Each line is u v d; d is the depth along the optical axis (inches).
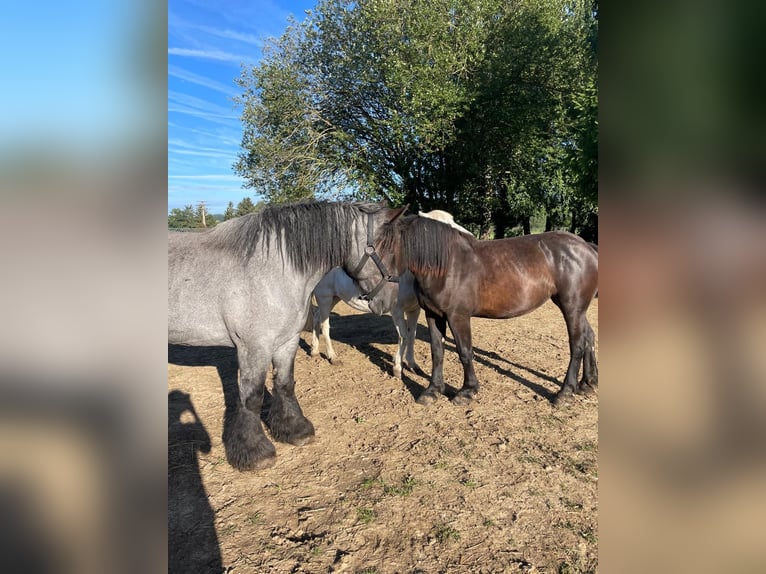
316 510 95.3
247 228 108.9
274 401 126.6
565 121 423.5
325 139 446.9
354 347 228.2
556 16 423.8
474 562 79.7
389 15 381.7
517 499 97.5
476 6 394.3
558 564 78.8
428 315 152.6
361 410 146.9
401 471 109.5
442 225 126.8
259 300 106.3
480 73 407.5
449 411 143.3
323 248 109.5
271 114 434.6
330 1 426.9
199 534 88.1
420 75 368.2
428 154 453.1
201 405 153.1
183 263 108.7
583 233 562.3
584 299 143.6
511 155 456.1
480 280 141.9
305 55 443.5
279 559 81.3
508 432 128.1
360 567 79.2
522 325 260.2
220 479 108.0
